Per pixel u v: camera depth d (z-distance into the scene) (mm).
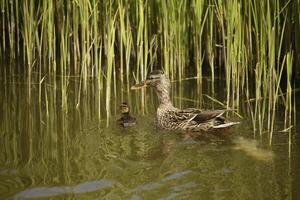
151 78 11539
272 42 11062
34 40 14078
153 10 14016
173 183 8672
